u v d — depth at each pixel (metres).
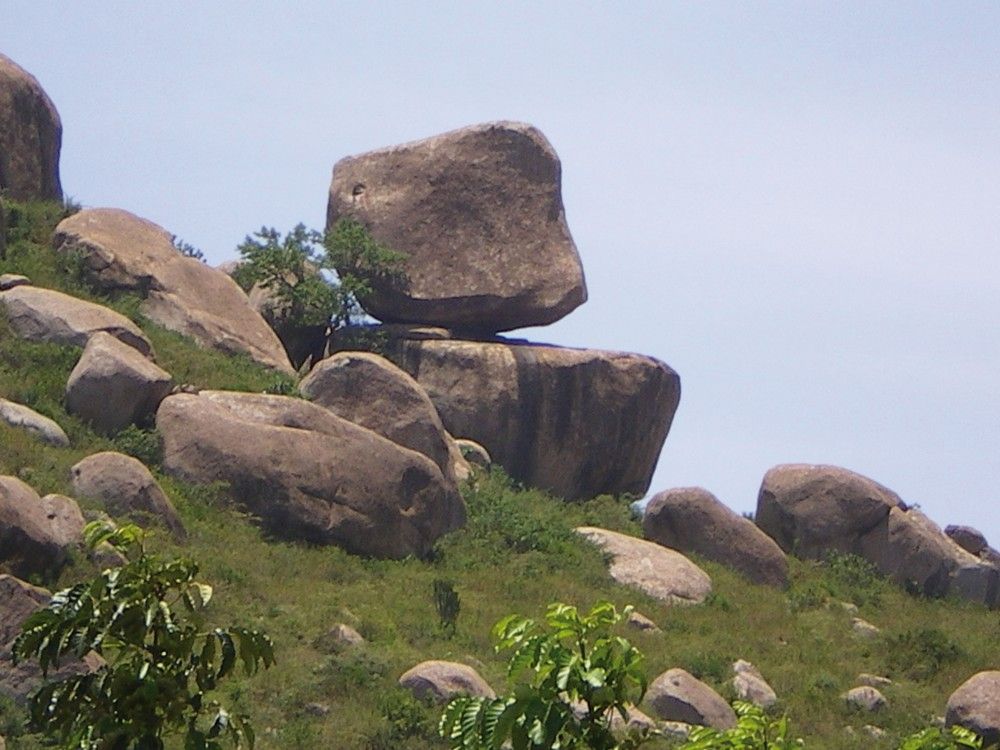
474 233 141.50
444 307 139.88
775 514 130.25
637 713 82.94
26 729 67.12
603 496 134.50
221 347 125.88
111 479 92.88
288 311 138.00
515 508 119.25
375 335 138.12
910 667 102.94
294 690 77.81
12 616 72.06
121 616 28.91
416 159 143.50
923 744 32.31
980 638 113.75
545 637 28.69
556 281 141.88
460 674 79.81
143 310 125.56
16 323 112.56
